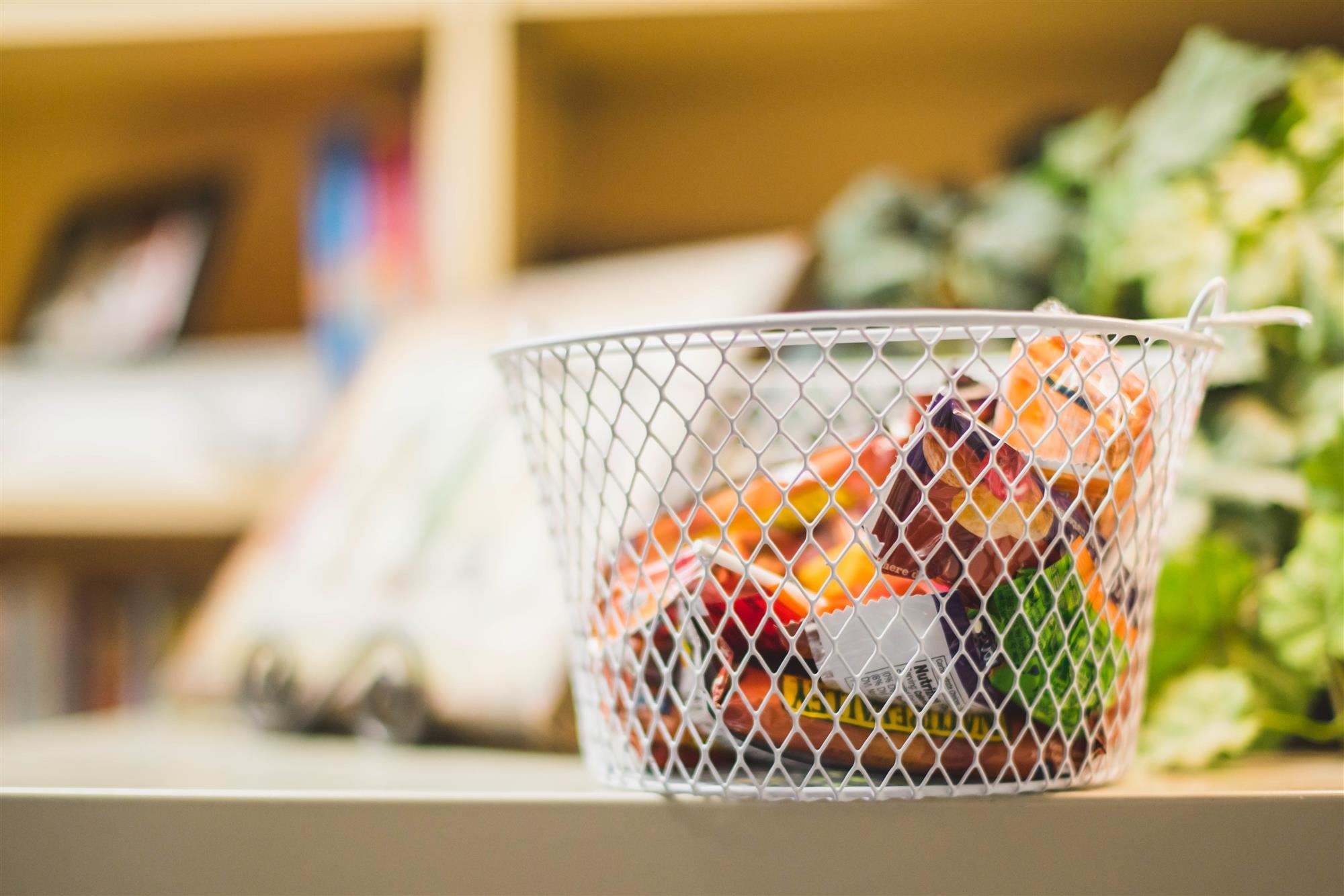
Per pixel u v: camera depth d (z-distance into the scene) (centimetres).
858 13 95
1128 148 75
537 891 43
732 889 41
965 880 40
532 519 73
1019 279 77
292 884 44
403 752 67
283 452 103
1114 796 41
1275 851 40
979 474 39
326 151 108
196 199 124
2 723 119
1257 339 60
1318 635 56
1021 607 39
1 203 138
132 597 121
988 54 104
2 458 108
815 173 112
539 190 107
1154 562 46
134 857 45
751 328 38
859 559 42
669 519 48
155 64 117
